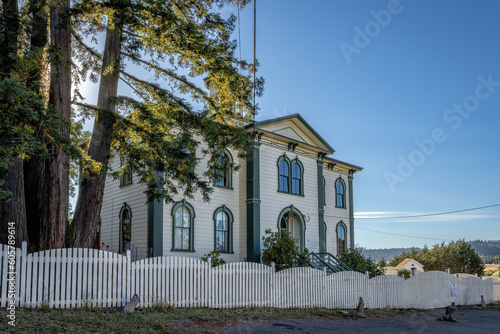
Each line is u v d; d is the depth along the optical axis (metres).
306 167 27.95
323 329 12.81
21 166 14.51
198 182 16.81
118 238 23.77
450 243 72.75
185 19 17.52
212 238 23.06
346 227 31.86
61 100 14.86
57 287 11.70
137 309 12.59
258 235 23.86
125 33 16.33
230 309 14.39
